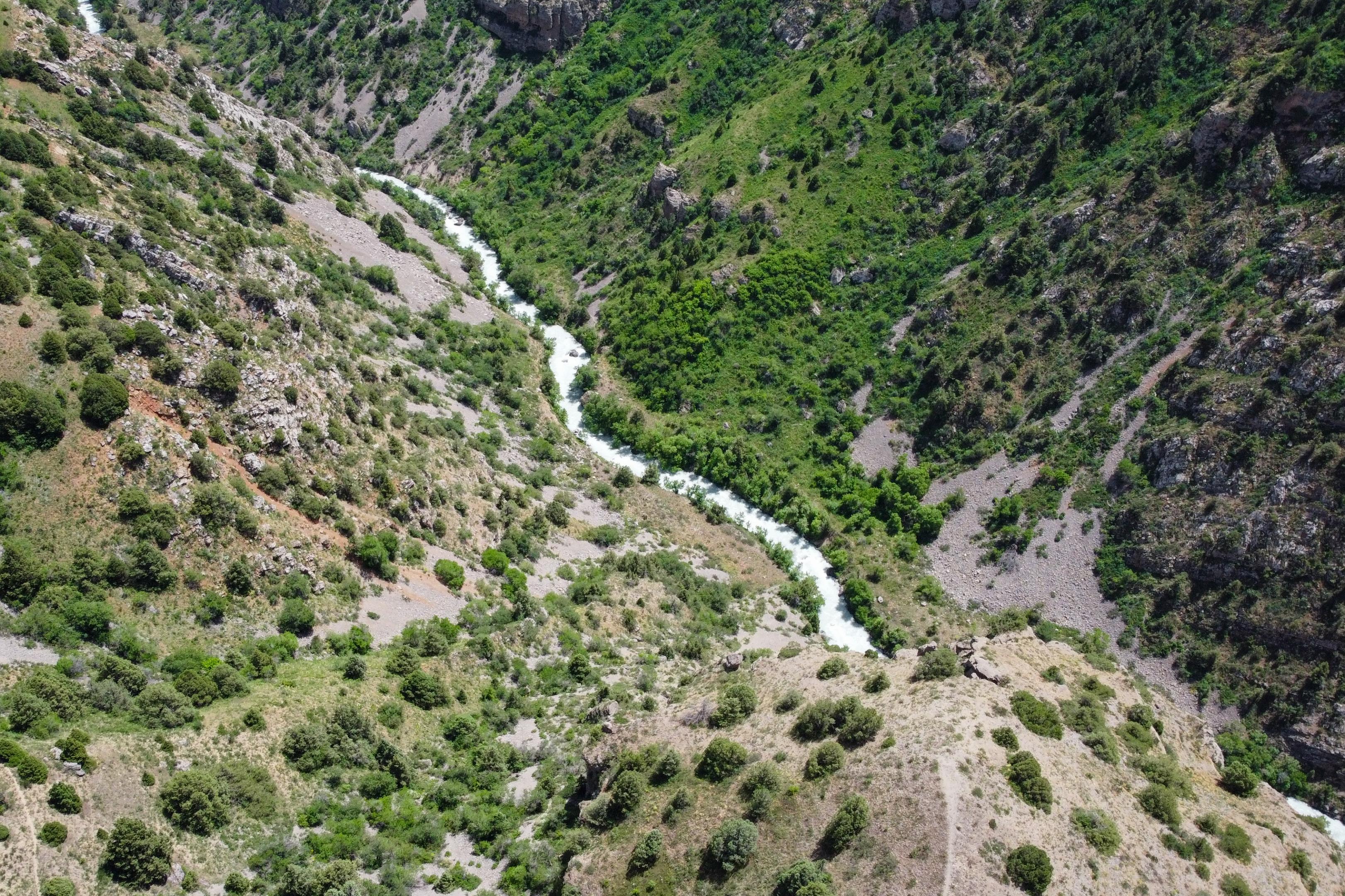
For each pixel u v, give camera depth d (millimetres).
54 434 68625
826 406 133500
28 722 54406
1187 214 121375
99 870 49562
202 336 83812
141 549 68250
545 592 95875
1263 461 103125
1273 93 118500
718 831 57312
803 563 118562
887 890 51375
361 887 55750
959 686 64125
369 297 129875
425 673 76188
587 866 58688
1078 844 54562
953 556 115938
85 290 77812
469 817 65000
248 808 58781
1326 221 111000
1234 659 98812
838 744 60688
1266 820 62969
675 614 100812
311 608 76750
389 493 90938
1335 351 101938
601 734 70938
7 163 90375
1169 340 116125
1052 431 118688
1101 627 105562
